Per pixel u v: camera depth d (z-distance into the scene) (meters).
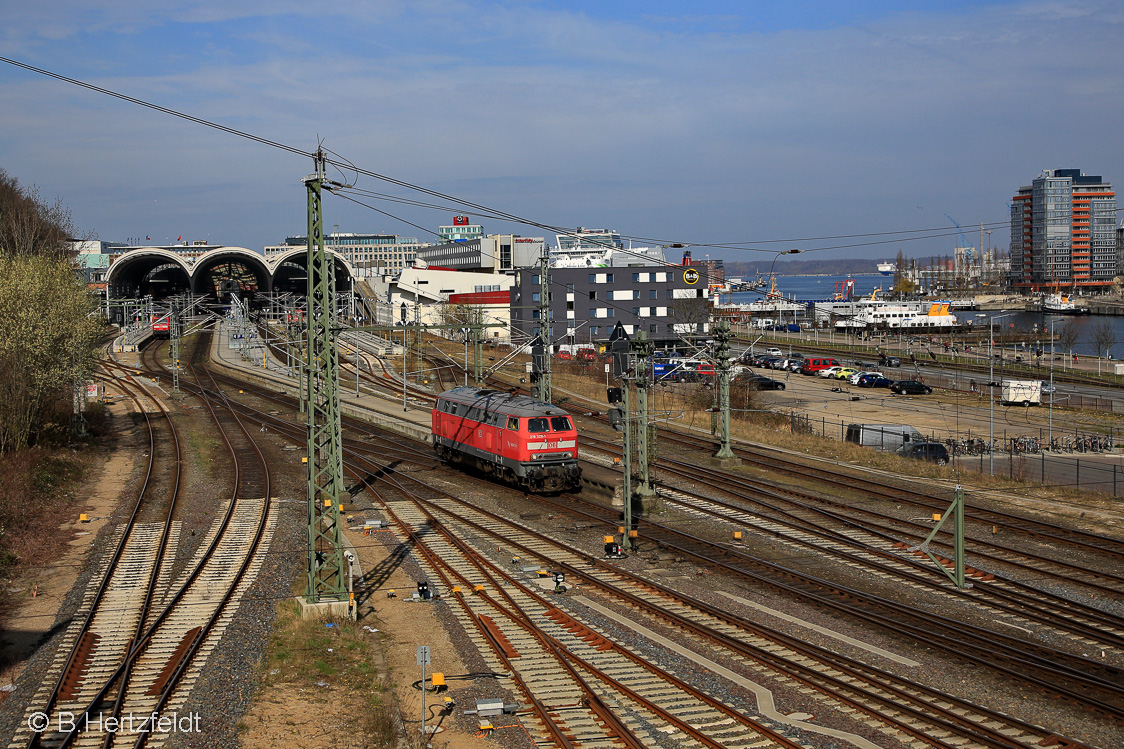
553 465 40.41
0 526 32.19
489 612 24.56
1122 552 30.12
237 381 91.56
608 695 18.69
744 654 21.06
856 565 29.20
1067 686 19.12
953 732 16.66
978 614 24.22
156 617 23.88
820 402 79.19
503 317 124.56
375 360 103.25
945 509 37.25
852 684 19.02
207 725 17.27
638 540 32.66
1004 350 126.44
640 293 115.19
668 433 58.47
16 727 17.19
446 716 17.91
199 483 43.62
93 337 53.31
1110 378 95.56
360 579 28.17
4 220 79.25
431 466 49.38
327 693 19.12
